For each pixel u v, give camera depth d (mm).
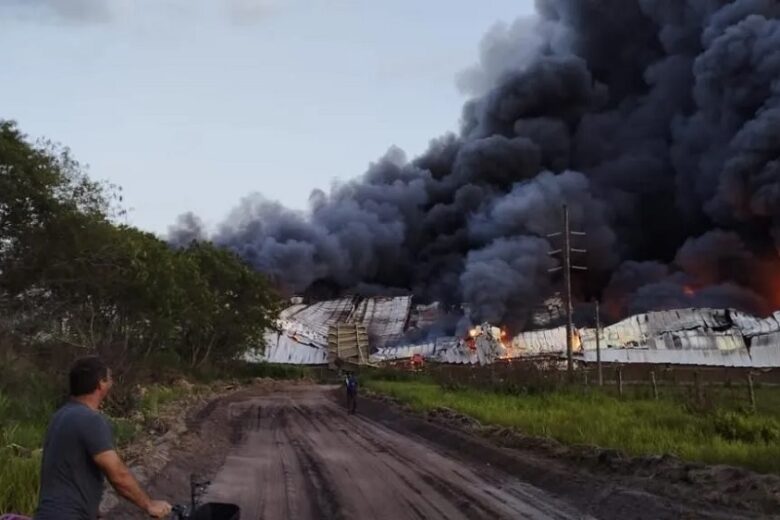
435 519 10859
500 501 11984
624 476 12562
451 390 38969
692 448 13633
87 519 4672
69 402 4902
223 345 65688
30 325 25500
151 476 13531
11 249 25375
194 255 62594
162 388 35750
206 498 12711
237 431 25953
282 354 101000
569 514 10883
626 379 39375
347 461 17531
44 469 4727
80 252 26141
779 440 14828
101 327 29219
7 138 25125
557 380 33938
